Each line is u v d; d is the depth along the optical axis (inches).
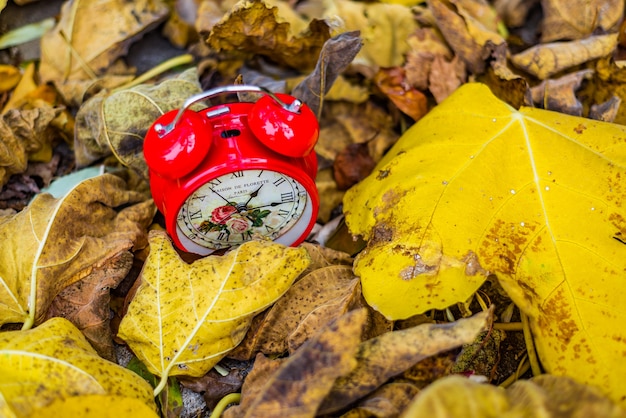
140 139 14.8
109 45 16.6
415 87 15.9
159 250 13.5
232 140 13.1
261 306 13.0
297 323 13.4
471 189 13.5
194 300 13.0
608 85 15.3
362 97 16.2
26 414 11.6
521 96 14.9
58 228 13.4
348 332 11.8
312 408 11.4
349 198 14.6
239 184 13.3
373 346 12.2
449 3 15.8
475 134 13.9
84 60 16.5
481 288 14.3
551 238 13.2
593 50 15.6
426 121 14.5
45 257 13.3
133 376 12.7
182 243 14.1
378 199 13.8
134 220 14.4
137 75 17.0
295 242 14.5
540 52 15.6
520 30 17.6
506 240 13.3
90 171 15.3
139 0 16.8
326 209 15.7
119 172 15.5
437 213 13.3
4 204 15.4
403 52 16.2
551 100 15.1
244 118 13.4
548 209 13.3
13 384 11.9
